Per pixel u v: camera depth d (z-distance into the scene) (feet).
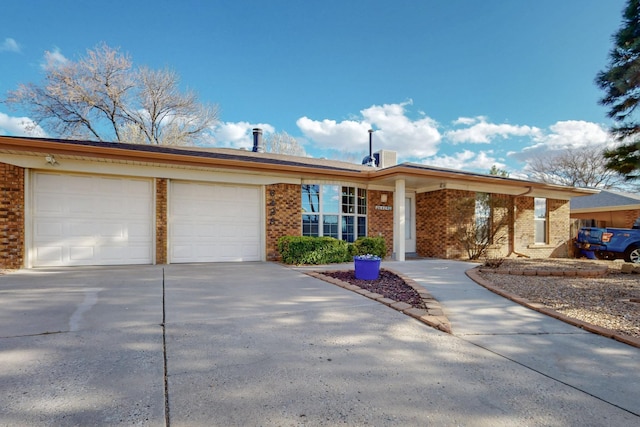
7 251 24.81
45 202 26.32
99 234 27.84
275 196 33.47
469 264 31.78
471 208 39.17
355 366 9.43
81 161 26.78
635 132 29.60
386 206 39.86
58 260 26.68
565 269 26.58
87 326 12.07
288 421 6.80
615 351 10.94
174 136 77.25
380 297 17.16
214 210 31.60
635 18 27.66
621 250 36.96
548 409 7.46
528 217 44.50
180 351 10.10
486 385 8.53
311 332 12.11
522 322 13.93
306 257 30.14
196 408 7.15
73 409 6.96
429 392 8.11
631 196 55.31
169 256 29.58
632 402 7.80
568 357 10.42
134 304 15.23
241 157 35.63
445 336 12.12
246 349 10.41
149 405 7.20
